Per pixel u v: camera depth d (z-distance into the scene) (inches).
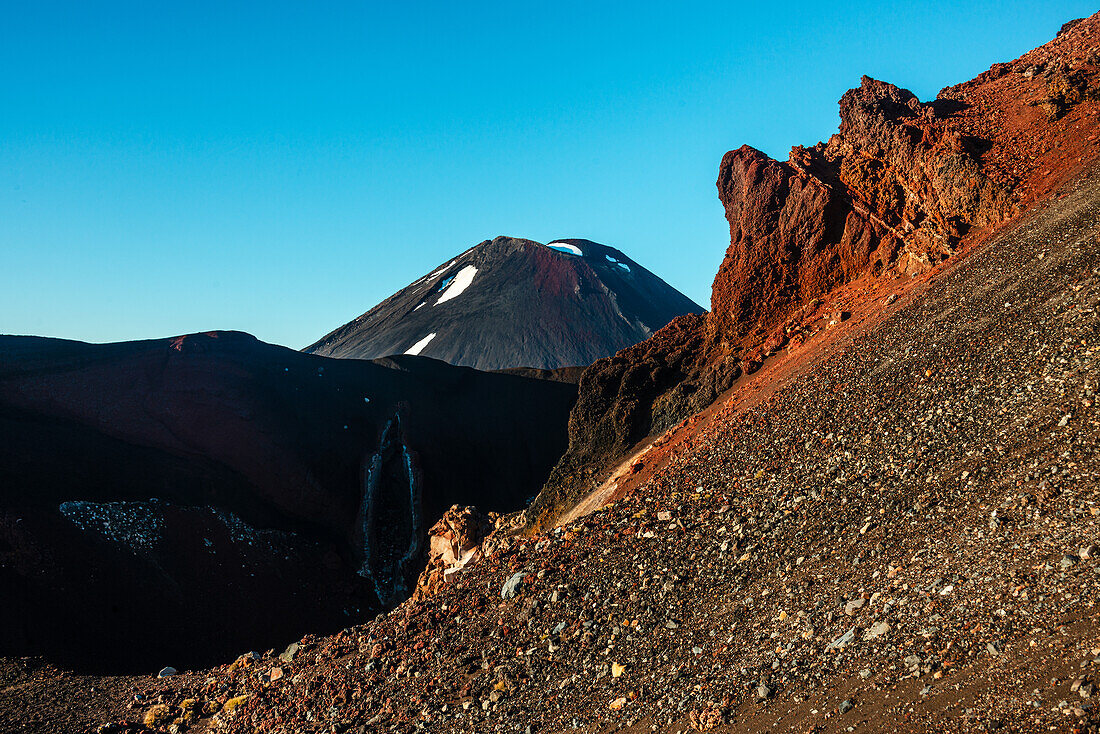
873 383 806.5
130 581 2073.1
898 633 421.1
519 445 3927.2
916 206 1237.7
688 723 449.1
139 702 902.4
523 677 613.9
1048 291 742.5
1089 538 406.6
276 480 2989.7
